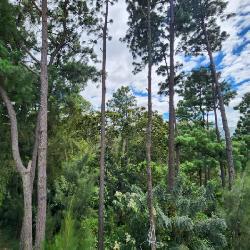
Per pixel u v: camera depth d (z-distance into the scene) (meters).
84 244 5.85
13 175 16.88
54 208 15.52
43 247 5.80
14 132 11.73
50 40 17.02
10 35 13.31
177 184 12.29
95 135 25.62
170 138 15.99
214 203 12.98
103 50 15.33
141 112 27.83
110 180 19.48
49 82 15.73
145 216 11.16
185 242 11.03
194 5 18.98
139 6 14.55
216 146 19.80
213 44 21.19
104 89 15.12
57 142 17.30
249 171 11.84
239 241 11.00
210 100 28.34
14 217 17.45
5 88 11.88
